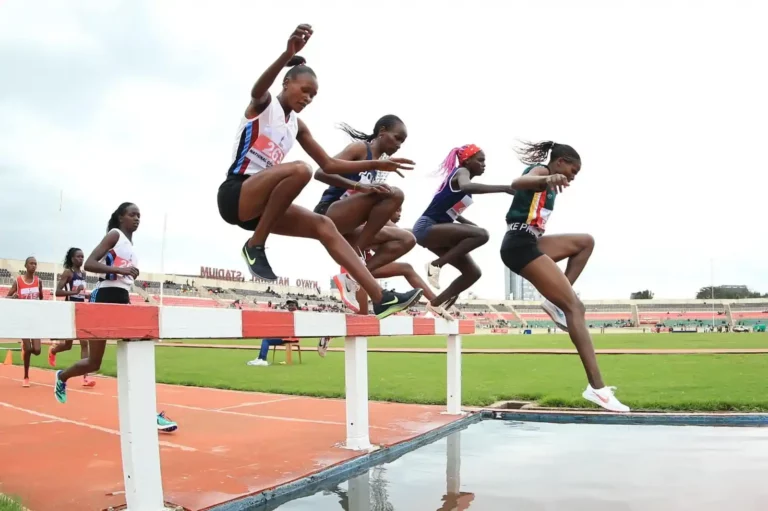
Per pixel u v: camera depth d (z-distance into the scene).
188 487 2.73
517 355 12.59
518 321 61.25
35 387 7.19
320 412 5.18
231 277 50.75
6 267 33.47
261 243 3.05
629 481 2.73
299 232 3.21
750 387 6.14
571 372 8.34
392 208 3.78
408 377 7.93
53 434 4.18
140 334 2.27
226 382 7.58
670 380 6.94
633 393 5.73
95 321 2.10
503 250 4.26
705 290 88.31
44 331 1.94
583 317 4.15
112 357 12.01
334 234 3.22
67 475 3.00
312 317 3.21
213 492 2.64
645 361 10.20
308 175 2.90
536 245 4.21
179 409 5.37
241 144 3.04
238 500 2.53
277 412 5.19
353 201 3.75
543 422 4.69
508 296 96.69
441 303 4.73
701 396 5.42
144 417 2.35
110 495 2.63
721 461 3.15
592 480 2.75
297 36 2.71
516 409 5.05
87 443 3.86
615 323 63.25
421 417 4.70
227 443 3.81
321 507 2.47
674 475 2.83
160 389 7.01
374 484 2.81
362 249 3.96
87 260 4.23
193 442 3.84
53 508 2.44
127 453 2.32
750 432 4.05
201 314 2.54
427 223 4.62
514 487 2.65
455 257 4.48
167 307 2.38
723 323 64.81
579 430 4.25
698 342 20.05
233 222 3.17
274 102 3.02
